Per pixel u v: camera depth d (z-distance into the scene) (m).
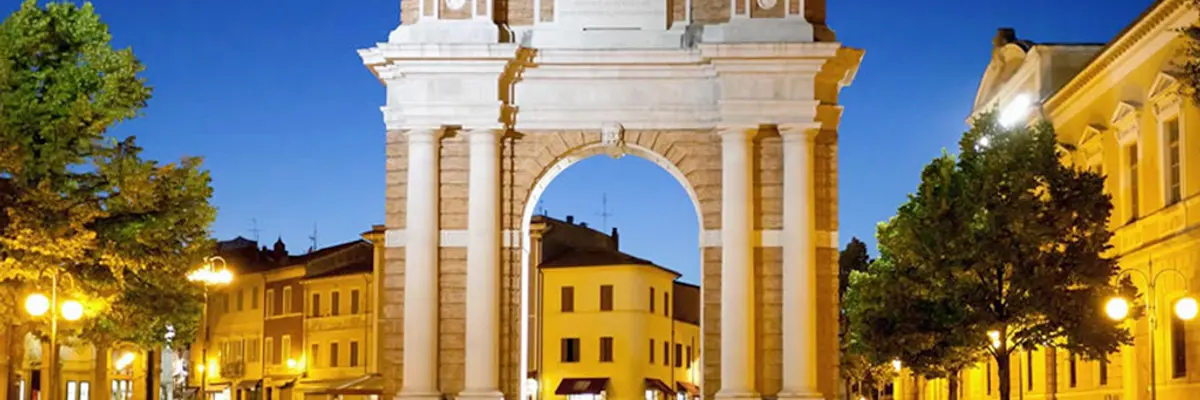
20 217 47.53
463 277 45.91
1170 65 51.00
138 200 49.91
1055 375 64.62
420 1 46.41
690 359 108.31
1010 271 50.06
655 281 98.81
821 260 45.94
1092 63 58.28
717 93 45.69
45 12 50.12
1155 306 52.81
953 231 50.12
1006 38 73.50
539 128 46.16
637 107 45.94
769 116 45.06
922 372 56.28
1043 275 48.97
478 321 45.25
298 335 99.62
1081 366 61.59
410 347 45.44
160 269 51.84
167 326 57.31
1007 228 49.47
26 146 48.25
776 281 45.47
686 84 46.09
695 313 110.50
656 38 46.16
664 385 97.81
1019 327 50.78
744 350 44.78
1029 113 66.75
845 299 74.50
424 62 45.47
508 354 45.91
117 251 49.44
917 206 58.28
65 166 49.28
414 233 45.66
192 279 55.94
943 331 51.72
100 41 50.62
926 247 50.38
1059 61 66.19
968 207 50.16
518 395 45.88
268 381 102.25
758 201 45.62
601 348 95.31
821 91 46.12
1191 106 49.81
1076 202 49.84
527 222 47.09
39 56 50.00
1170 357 52.09
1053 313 48.94
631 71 45.97
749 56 44.78
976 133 52.56
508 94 46.22
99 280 50.06
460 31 45.91
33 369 83.94
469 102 45.47
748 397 44.53
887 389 118.19
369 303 93.38
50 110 49.06
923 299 52.75
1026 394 67.88
